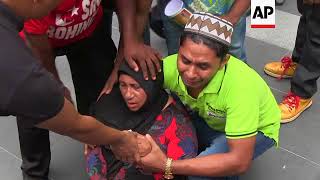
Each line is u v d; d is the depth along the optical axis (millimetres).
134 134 1649
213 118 1810
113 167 1788
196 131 1950
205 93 1695
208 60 1557
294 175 2232
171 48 2285
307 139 2412
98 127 1375
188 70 1598
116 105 1812
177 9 1971
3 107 1095
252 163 2289
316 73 2430
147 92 1733
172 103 1810
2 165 2297
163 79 1781
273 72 2805
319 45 2332
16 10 1057
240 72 1673
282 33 3176
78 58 1951
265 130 1810
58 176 2248
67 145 2387
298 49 2637
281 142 2396
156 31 2977
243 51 2330
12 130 2477
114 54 2012
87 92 2078
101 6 1846
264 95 1728
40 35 1549
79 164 2299
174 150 1754
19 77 1063
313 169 2258
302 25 2514
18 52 1058
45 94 1113
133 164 1721
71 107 1235
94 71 1991
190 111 1890
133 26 1799
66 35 1712
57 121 1204
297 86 2502
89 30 1822
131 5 1789
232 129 1659
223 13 2014
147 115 1781
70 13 1604
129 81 1729
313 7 2236
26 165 2115
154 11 2836
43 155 2088
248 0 1930
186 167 1663
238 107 1651
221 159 1660
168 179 1767
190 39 1558
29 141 2002
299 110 2531
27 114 1136
